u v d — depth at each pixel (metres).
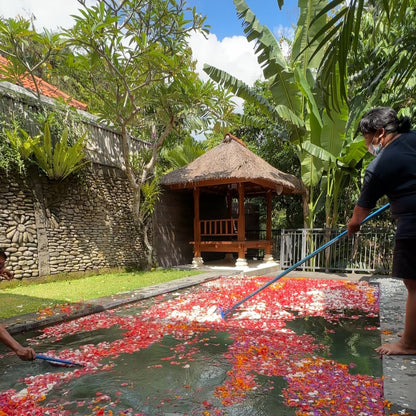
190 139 13.83
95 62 7.61
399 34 7.18
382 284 6.15
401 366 1.84
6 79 7.39
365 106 8.71
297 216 14.74
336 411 2.02
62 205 7.94
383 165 1.87
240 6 8.45
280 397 2.25
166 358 3.05
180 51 8.51
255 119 11.02
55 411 2.13
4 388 2.49
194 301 5.48
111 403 2.23
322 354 3.09
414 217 1.80
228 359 3.00
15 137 6.65
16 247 6.85
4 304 5.02
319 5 7.91
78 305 4.92
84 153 8.07
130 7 8.05
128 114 9.77
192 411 2.11
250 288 6.68
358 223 2.07
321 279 7.80
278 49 8.68
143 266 9.59
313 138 8.75
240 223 9.74
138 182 9.50
